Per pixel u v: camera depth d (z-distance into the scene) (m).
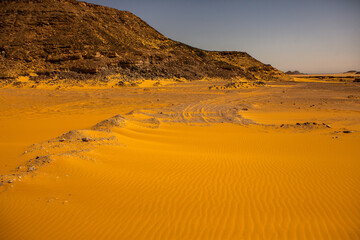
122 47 82.25
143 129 21.00
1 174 9.57
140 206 7.40
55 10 88.25
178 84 68.69
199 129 23.50
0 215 6.92
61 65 68.31
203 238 5.99
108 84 62.38
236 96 52.94
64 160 10.35
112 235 6.14
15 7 88.44
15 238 6.10
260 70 104.44
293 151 14.63
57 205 7.38
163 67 77.81
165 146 15.87
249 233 6.17
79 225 6.52
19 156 12.03
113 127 19.38
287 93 58.69
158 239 5.97
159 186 8.77
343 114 32.91
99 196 7.98
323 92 60.31
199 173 10.09
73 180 9.08
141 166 10.88
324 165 11.27
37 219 6.75
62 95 50.47
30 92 51.66
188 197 7.96
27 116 32.22
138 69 73.06
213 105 40.19
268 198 7.93
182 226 6.44
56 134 20.42
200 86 67.31
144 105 41.38
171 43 104.62
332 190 8.52
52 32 80.38
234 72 90.81
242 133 21.45
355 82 84.88
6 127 24.23
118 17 104.88
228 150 15.19
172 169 10.55
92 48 75.88
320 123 26.00
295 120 29.22
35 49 73.19
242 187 8.74
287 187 8.77
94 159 11.17
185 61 87.00
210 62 95.38
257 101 46.34
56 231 6.30
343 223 6.61
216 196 8.04
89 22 89.38
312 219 6.77
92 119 29.47
